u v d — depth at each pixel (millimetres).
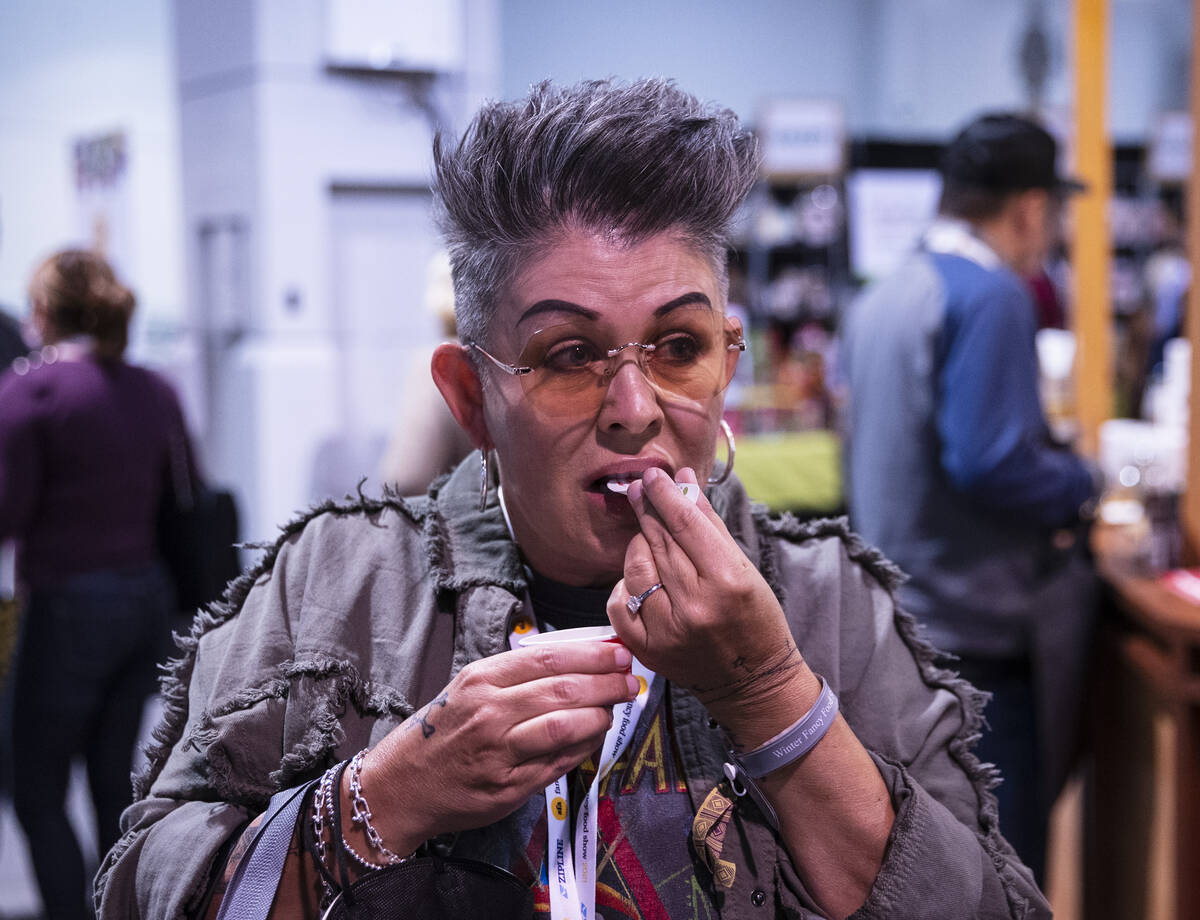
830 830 798
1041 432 2041
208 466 5125
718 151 780
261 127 4609
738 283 5824
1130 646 2066
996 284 2029
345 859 747
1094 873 2309
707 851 819
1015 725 2055
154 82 6750
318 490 4547
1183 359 2498
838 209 5969
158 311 6691
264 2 4547
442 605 871
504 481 840
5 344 3059
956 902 800
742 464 4328
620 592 750
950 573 2053
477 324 810
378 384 4984
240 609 917
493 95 851
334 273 4855
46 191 6570
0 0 6359
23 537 2498
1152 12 8133
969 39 7785
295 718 832
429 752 738
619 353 766
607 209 754
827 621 897
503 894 759
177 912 788
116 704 2578
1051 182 2152
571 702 726
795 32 7562
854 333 2258
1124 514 2430
